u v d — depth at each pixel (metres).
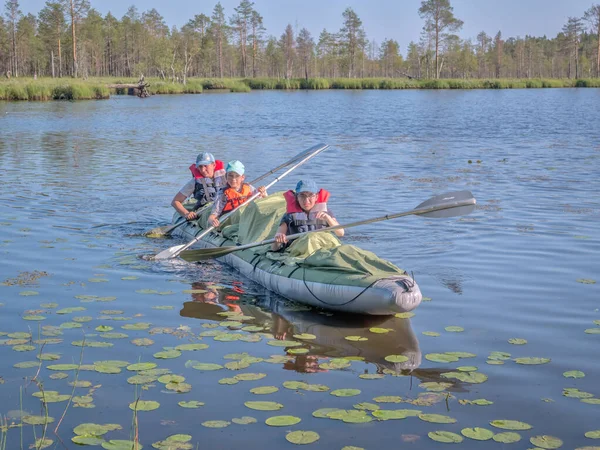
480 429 3.67
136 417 3.74
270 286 6.48
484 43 131.25
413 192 11.30
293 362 4.66
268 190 11.92
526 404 3.99
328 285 5.79
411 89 75.19
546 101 45.91
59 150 17.52
